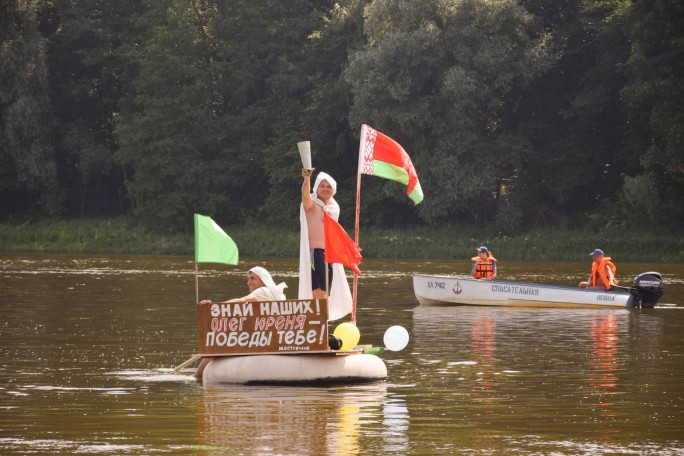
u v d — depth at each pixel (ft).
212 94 522.47
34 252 455.63
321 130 480.23
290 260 382.63
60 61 530.68
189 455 62.34
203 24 533.14
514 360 106.63
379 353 112.57
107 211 542.57
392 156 102.58
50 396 83.10
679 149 398.42
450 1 422.41
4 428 70.28
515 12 419.54
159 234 485.15
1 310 162.30
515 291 189.26
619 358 108.58
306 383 89.35
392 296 205.87
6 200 540.93
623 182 460.96
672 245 395.96
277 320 90.33
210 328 91.20
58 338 124.47
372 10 431.02
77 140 517.96
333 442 65.98
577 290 188.14
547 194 469.98
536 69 424.46
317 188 95.09
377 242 426.10
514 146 435.94
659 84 394.11
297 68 499.92
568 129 470.39
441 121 424.05
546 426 71.51
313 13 518.37
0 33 490.90
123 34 539.70
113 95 547.90
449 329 141.69
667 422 73.05
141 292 204.64
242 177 509.35
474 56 419.13
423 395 84.02
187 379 92.48
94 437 67.36
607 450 64.13
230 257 94.22
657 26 403.75
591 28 456.45
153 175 491.31
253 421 72.69
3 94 487.61
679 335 133.59
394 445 65.21
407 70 418.10
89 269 305.12
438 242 424.05
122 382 90.53
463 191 418.10
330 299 94.84
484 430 70.08
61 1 538.88
